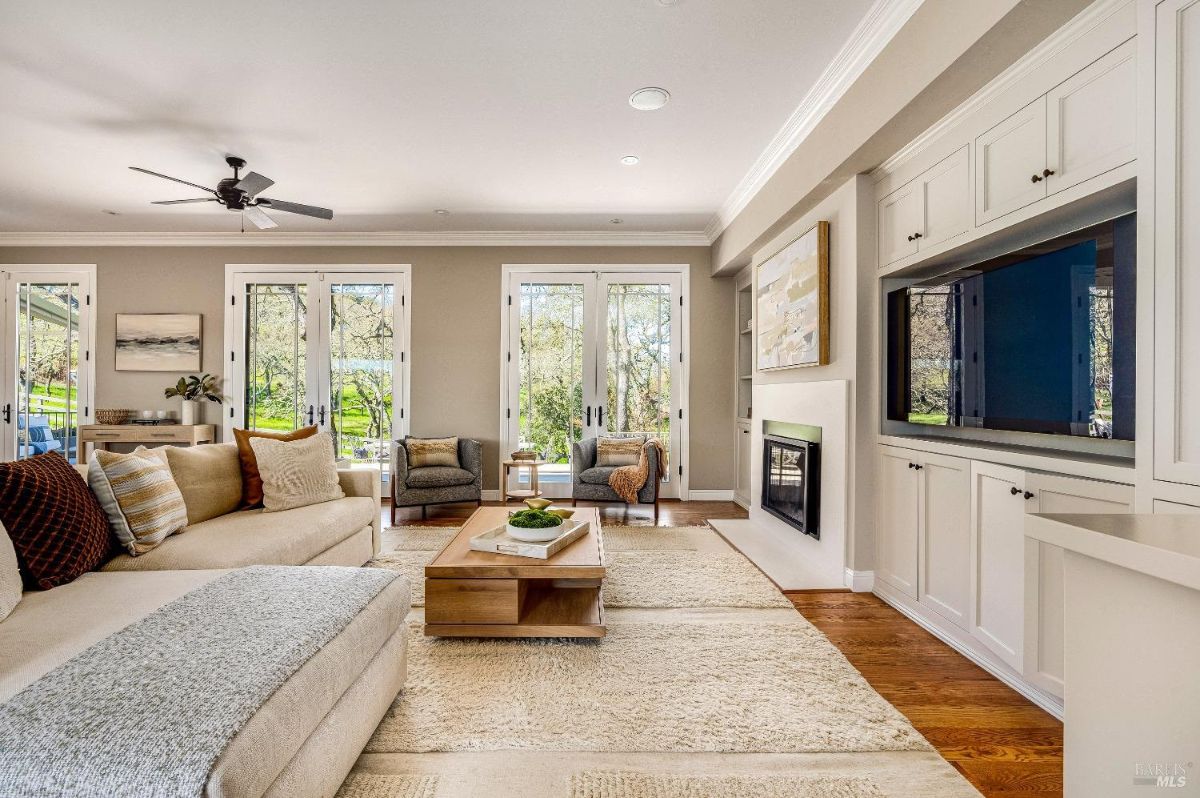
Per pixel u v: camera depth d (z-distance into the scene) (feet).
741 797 4.78
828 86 9.32
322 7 7.50
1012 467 6.58
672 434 18.65
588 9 7.54
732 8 7.54
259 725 3.41
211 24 7.85
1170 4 4.27
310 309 18.52
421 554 12.00
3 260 18.38
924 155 8.46
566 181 13.82
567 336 18.56
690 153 12.17
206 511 9.28
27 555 5.75
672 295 18.65
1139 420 4.55
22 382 18.40
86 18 7.70
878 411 9.81
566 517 9.73
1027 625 6.20
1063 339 6.16
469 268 18.52
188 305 18.53
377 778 4.96
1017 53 6.37
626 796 4.77
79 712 3.28
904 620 8.71
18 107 10.16
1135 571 1.97
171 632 4.30
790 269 12.43
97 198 14.94
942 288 8.26
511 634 7.57
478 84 9.43
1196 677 1.83
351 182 13.88
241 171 13.07
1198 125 4.11
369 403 18.53
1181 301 4.23
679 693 6.41
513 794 4.79
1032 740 5.68
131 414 17.75
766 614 8.83
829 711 6.07
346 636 4.69
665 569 10.98
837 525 10.42
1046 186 6.28
